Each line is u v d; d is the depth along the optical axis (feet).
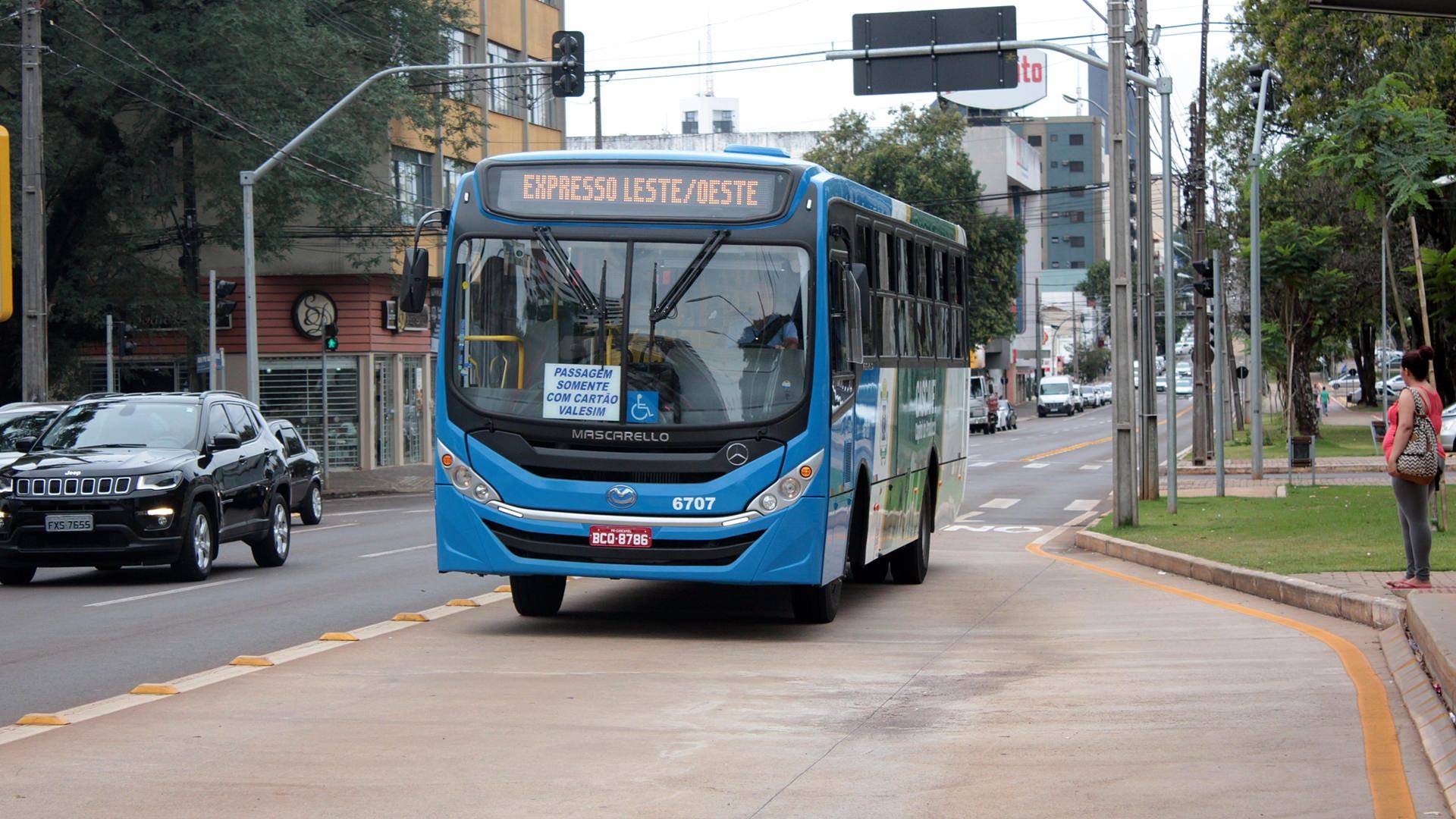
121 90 109.19
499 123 169.48
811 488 38.17
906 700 30.09
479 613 45.01
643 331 38.58
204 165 122.72
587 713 28.58
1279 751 24.70
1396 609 37.86
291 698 30.14
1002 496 114.11
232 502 58.49
